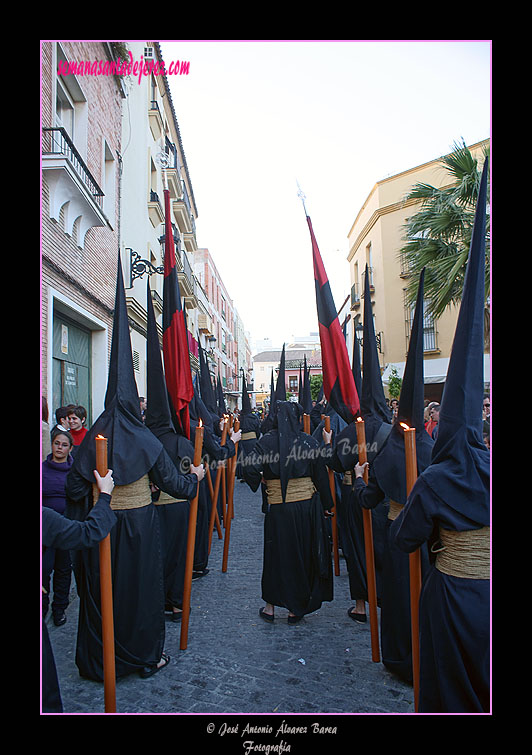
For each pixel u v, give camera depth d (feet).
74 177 22.16
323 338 14.88
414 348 11.51
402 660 11.75
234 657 13.07
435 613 7.79
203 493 19.84
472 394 7.84
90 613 11.79
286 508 15.07
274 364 247.09
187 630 13.57
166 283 16.69
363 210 78.23
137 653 11.87
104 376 31.81
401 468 11.72
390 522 12.09
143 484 12.38
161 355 16.24
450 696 7.54
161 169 56.65
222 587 18.63
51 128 21.39
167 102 60.59
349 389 14.65
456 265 30.22
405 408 11.90
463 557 7.63
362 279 78.95
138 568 11.91
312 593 15.02
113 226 34.35
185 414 16.61
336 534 20.27
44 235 21.08
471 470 7.66
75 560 12.14
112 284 33.73
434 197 32.76
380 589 14.90
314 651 13.39
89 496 11.87
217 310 133.59
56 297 22.88
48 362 21.47
